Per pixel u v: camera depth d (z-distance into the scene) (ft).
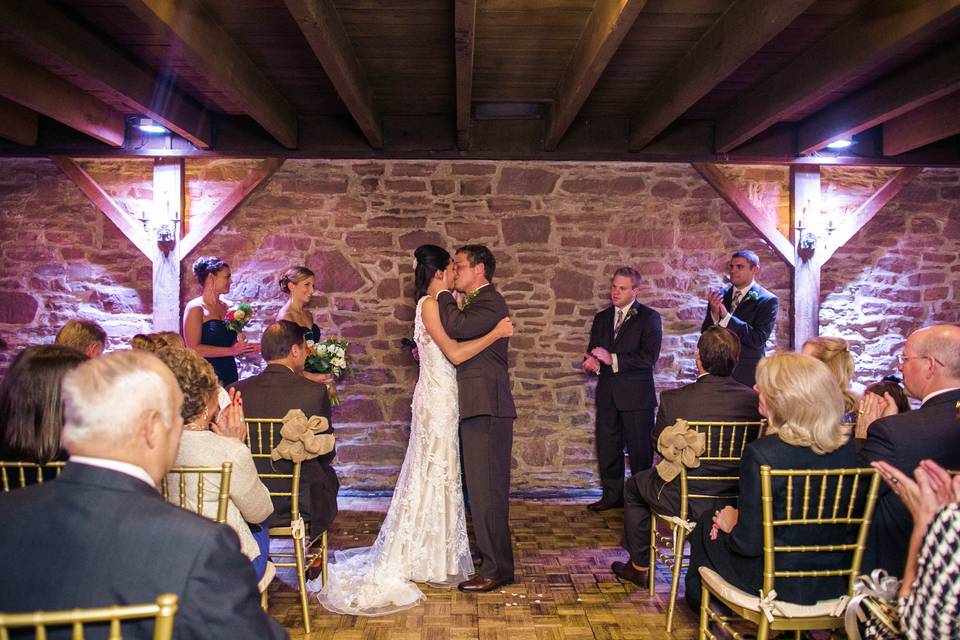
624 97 15.17
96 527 3.85
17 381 6.07
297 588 11.18
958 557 4.27
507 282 17.48
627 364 15.60
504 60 13.03
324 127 16.72
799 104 12.87
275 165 17.07
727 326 15.62
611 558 12.77
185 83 14.21
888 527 7.11
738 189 17.35
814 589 7.14
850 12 10.71
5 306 17.17
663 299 17.61
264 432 9.94
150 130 16.48
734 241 17.67
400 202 17.42
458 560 11.49
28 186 17.16
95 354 9.34
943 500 4.96
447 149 16.76
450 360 11.21
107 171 17.28
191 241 16.98
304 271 15.66
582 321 17.51
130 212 17.30
